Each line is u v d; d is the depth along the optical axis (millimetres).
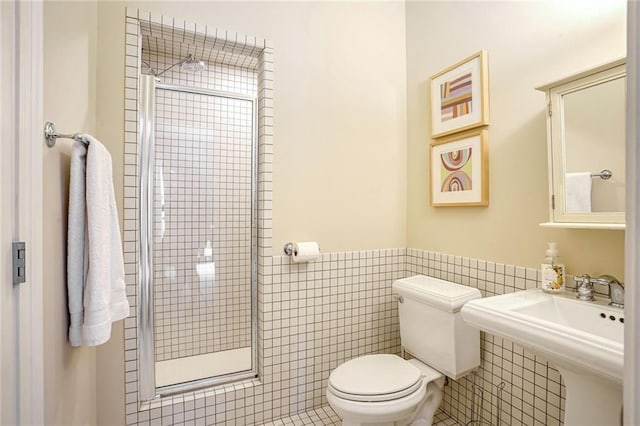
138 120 1513
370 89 2068
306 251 1745
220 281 2195
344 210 1982
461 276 1767
